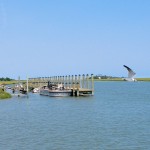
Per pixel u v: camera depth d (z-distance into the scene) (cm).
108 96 11756
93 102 8862
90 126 4838
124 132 4381
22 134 4212
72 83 10894
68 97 10375
